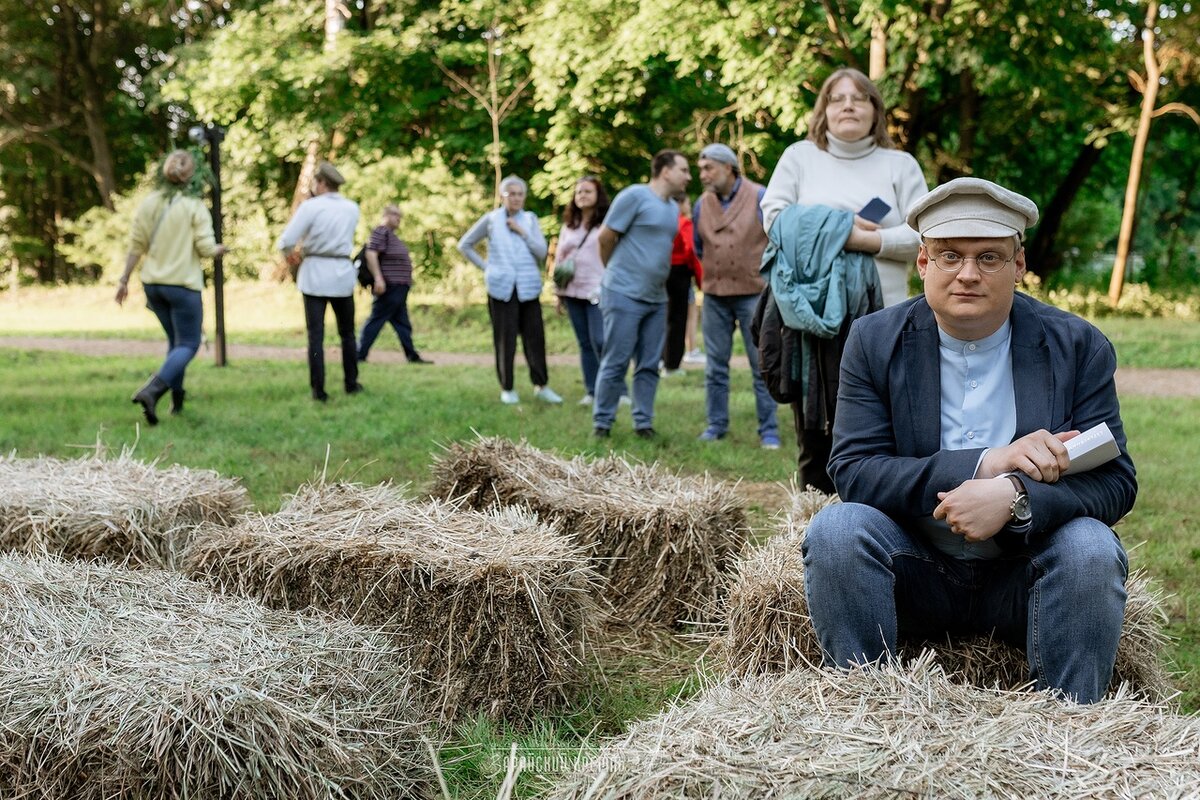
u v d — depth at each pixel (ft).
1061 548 7.97
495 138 71.72
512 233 30.53
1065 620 7.91
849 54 60.70
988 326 8.68
